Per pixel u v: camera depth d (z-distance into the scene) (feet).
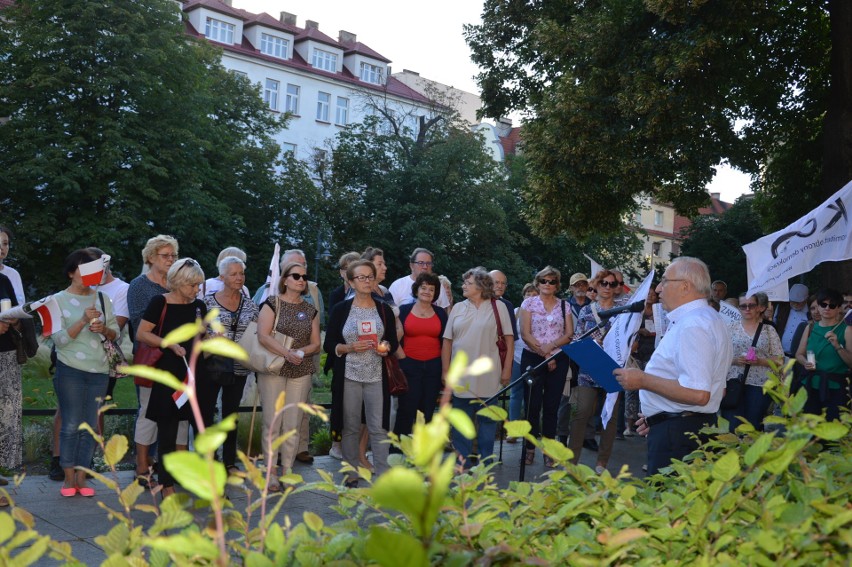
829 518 6.60
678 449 14.17
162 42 107.45
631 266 160.04
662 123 57.31
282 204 132.16
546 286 27.91
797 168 67.26
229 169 127.65
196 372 20.39
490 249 140.87
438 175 134.62
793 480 7.25
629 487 7.61
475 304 24.82
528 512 7.89
